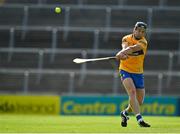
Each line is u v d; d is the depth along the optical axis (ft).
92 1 324.80
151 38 302.04
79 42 302.04
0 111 234.99
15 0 327.06
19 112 234.79
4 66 291.38
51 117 196.44
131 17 313.32
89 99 232.12
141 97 119.85
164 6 322.14
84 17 314.14
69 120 166.40
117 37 302.04
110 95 256.93
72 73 271.08
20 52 295.07
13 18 317.83
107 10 309.22
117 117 199.31
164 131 104.83
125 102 230.89
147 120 169.89
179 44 299.17
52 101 233.14
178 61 288.71
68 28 303.48
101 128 116.88
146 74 275.80
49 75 280.31
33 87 276.82
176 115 230.89
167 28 310.65
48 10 316.40
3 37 307.17
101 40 301.02
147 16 312.50
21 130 109.70
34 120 164.14
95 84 276.00
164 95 270.46
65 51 291.58
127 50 113.91
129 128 115.75
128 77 115.75
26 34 305.94
